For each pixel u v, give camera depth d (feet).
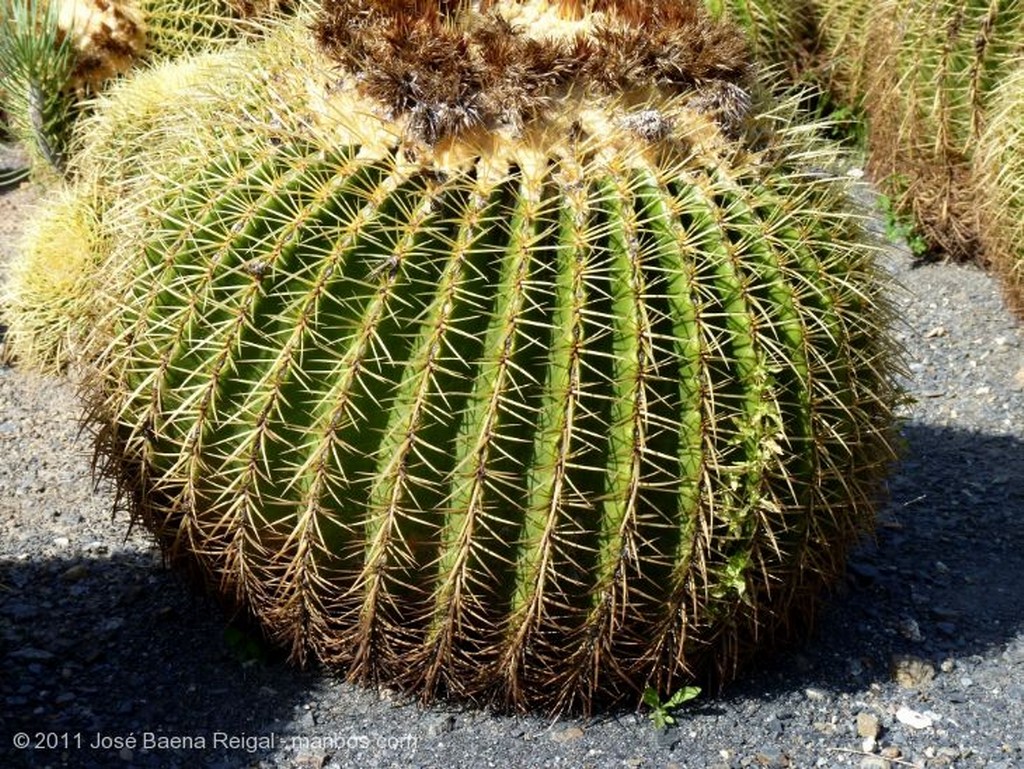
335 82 11.96
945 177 24.59
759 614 12.83
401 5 11.87
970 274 24.88
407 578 11.75
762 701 13.33
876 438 13.17
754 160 12.09
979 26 23.32
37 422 19.80
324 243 11.45
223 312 11.63
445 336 11.06
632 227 11.19
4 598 14.80
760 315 11.57
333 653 12.82
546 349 11.11
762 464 11.61
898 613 15.07
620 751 12.51
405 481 11.26
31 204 27.96
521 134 11.36
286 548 11.85
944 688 13.80
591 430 11.24
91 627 14.24
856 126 27.81
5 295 22.09
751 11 26.86
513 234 11.22
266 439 11.47
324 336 11.28
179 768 12.21
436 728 12.69
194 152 12.51
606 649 12.12
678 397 11.39
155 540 13.73
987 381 21.30
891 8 24.59
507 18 12.21
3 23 23.61
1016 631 14.85
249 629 13.66
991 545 16.72
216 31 24.02
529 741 12.59
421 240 11.25
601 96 11.64
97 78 24.08
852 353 12.54
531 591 11.60
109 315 12.43
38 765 12.14
